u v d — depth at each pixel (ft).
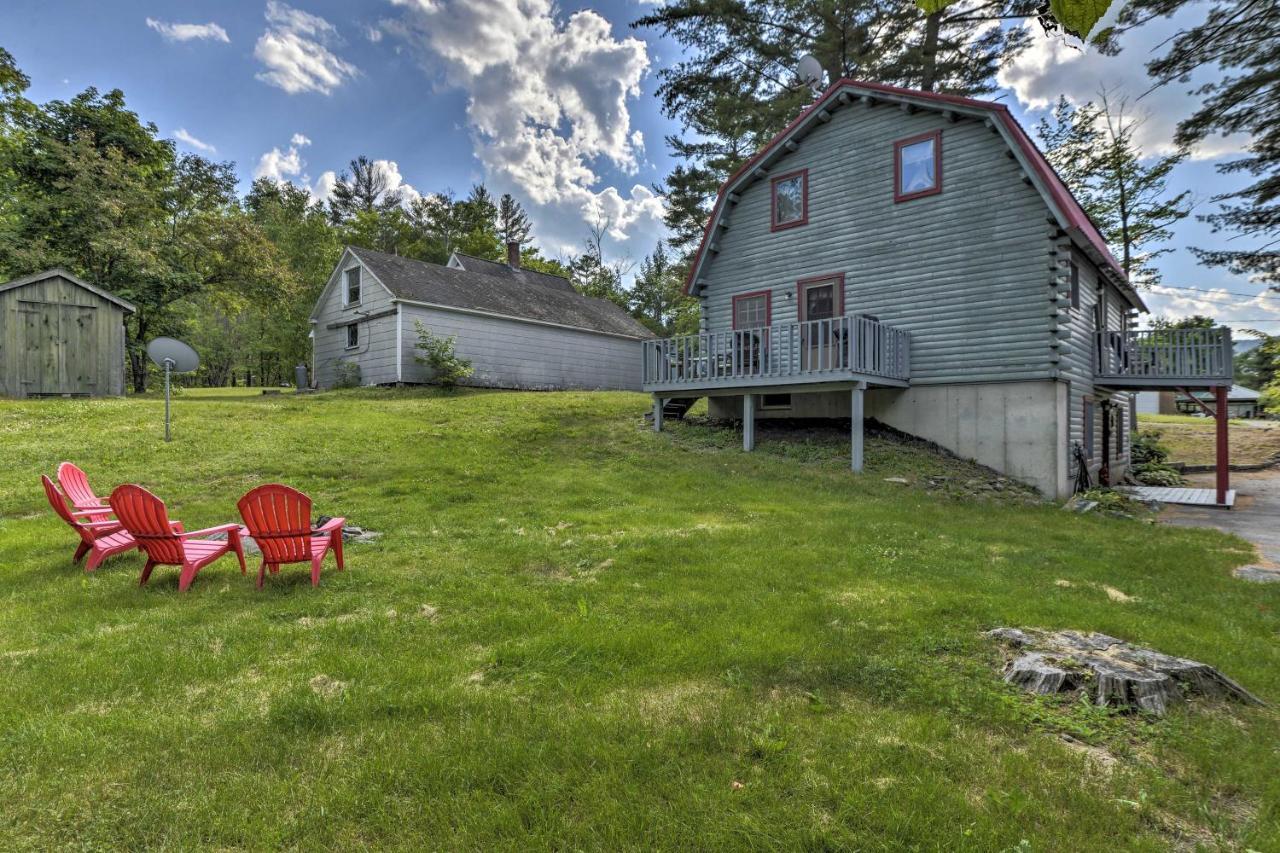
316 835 7.03
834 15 62.03
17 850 6.82
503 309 73.46
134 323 70.74
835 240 45.42
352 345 72.54
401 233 147.43
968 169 39.58
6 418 39.32
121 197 61.93
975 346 39.37
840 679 10.94
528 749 8.57
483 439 43.11
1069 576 18.35
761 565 18.37
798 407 47.91
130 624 13.93
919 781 7.88
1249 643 13.37
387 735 9.04
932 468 37.70
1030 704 10.02
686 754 8.48
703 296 52.95
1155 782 8.06
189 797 7.69
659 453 41.04
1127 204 78.48
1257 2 13.10
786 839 6.82
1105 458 49.85
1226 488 39.60
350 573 17.79
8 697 10.23
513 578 17.31
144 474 31.35
